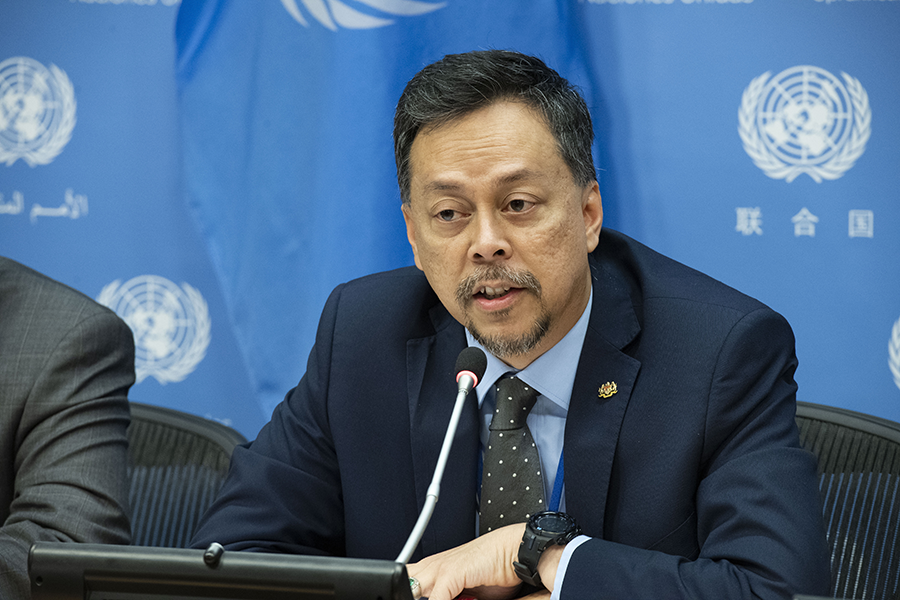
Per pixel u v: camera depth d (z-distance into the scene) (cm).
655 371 182
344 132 305
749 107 310
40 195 343
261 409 319
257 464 200
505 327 170
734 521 160
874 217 306
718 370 176
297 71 308
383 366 204
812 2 305
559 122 166
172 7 337
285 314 313
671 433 176
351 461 199
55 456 208
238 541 186
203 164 315
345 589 104
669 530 174
